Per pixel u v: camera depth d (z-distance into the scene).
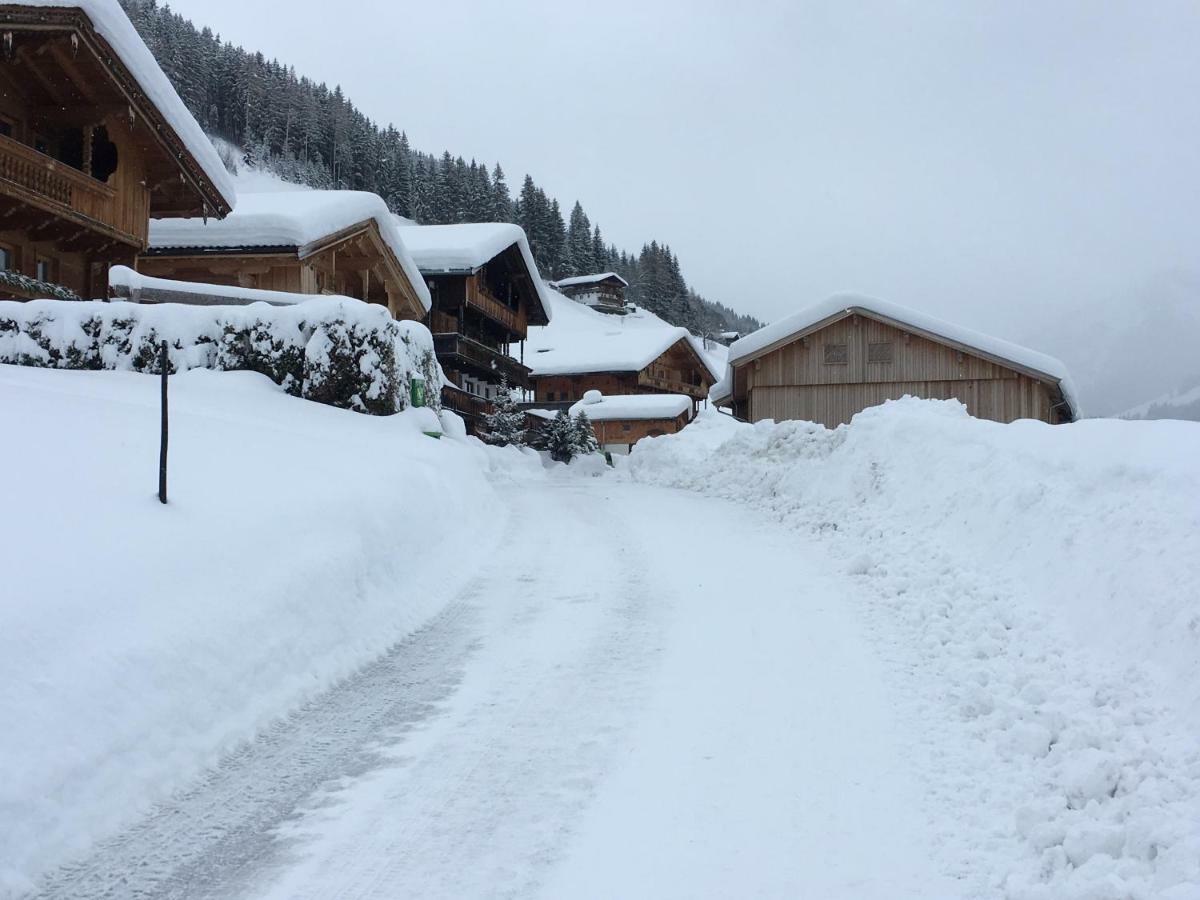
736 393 25.73
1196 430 6.97
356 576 7.52
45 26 16.81
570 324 101.69
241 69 112.50
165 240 24.30
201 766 4.85
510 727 5.50
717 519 13.82
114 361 13.23
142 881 3.79
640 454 25.09
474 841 4.14
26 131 19.28
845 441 14.23
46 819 3.91
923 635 6.86
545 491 19.52
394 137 133.50
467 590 9.12
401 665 6.77
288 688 5.90
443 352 35.66
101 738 4.40
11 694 4.18
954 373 22.14
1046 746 4.65
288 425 11.48
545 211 128.12
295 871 3.88
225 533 6.55
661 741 5.23
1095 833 3.69
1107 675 5.01
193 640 5.34
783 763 4.90
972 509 8.73
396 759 5.05
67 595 4.92
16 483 6.21
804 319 22.78
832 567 9.58
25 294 17.30
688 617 7.89
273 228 24.14
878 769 4.80
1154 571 5.40
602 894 3.71
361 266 27.91
